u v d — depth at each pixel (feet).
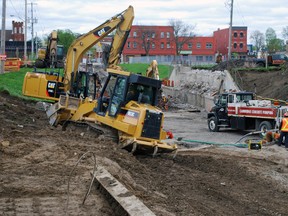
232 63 168.14
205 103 142.20
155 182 41.16
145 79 53.11
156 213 29.91
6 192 31.22
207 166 53.98
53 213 28.35
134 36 319.27
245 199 41.39
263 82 136.77
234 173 50.96
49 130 58.34
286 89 118.01
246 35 327.06
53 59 105.40
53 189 32.37
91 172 36.47
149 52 321.11
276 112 83.87
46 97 83.71
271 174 50.67
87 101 62.69
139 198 32.78
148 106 53.26
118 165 40.83
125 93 52.90
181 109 145.48
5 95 99.86
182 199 37.22
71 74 75.00
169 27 320.29
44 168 37.29
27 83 84.28
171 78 196.65
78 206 29.78
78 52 73.92
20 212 28.14
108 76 55.62
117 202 29.84
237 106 93.56
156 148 51.39
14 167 37.24
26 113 82.33
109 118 54.29
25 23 228.63
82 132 57.82
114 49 68.74
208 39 322.96
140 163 47.19
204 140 82.43
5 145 43.29
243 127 92.38
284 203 41.11
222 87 146.92
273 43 374.02
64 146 45.24
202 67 187.73
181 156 58.49
